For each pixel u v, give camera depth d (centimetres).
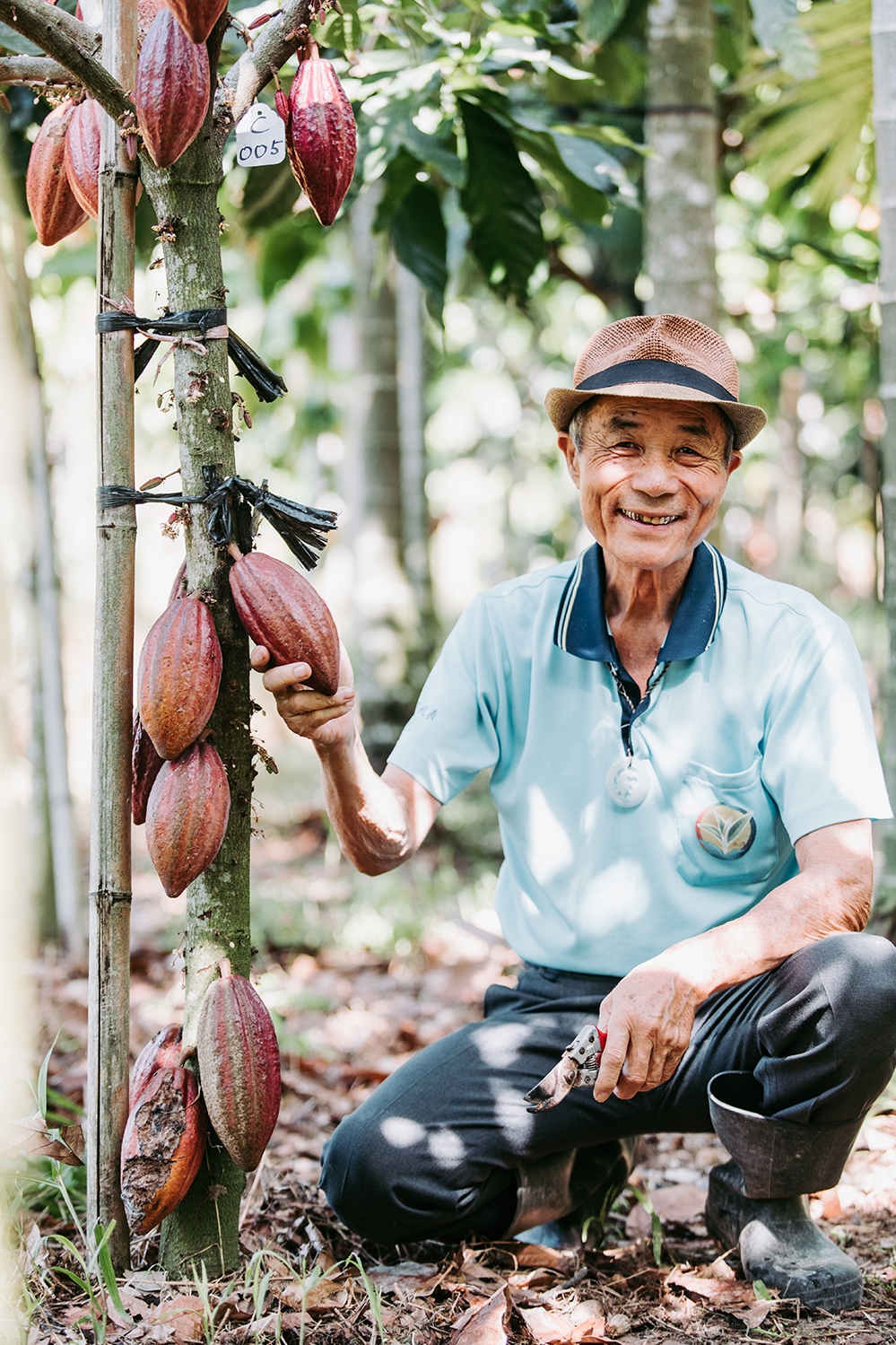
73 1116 280
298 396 898
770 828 209
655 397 196
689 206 363
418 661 594
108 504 179
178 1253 185
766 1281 194
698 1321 187
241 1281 187
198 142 175
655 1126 211
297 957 440
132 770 182
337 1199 204
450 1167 202
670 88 362
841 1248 215
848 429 1125
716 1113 196
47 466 397
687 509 202
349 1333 178
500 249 328
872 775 199
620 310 549
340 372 830
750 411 201
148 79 162
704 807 206
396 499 595
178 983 397
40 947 416
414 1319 183
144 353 185
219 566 177
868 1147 260
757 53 432
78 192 189
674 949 185
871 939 186
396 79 286
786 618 209
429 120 286
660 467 200
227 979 176
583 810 212
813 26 357
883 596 307
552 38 318
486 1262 209
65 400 710
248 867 185
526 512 1239
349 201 317
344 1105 304
